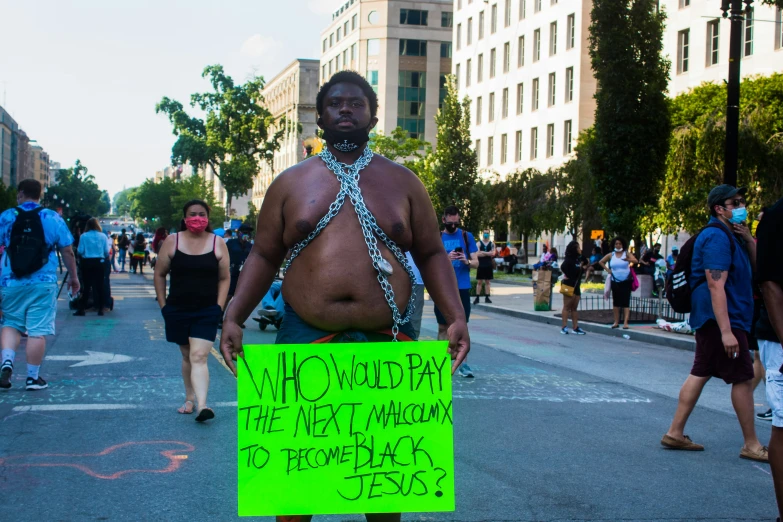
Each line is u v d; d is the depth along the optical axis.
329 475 3.04
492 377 9.77
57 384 8.50
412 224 3.26
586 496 4.96
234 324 3.19
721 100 31.83
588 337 15.81
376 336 3.20
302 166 3.24
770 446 4.30
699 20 40.78
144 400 7.68
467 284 9.39
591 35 26.11
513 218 46.53
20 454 5.70
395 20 86.00
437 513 4.59
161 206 114.19
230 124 69.69
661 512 4.69
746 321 6.00
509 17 61.84
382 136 48.56
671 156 26.84
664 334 15.18
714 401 8.56
